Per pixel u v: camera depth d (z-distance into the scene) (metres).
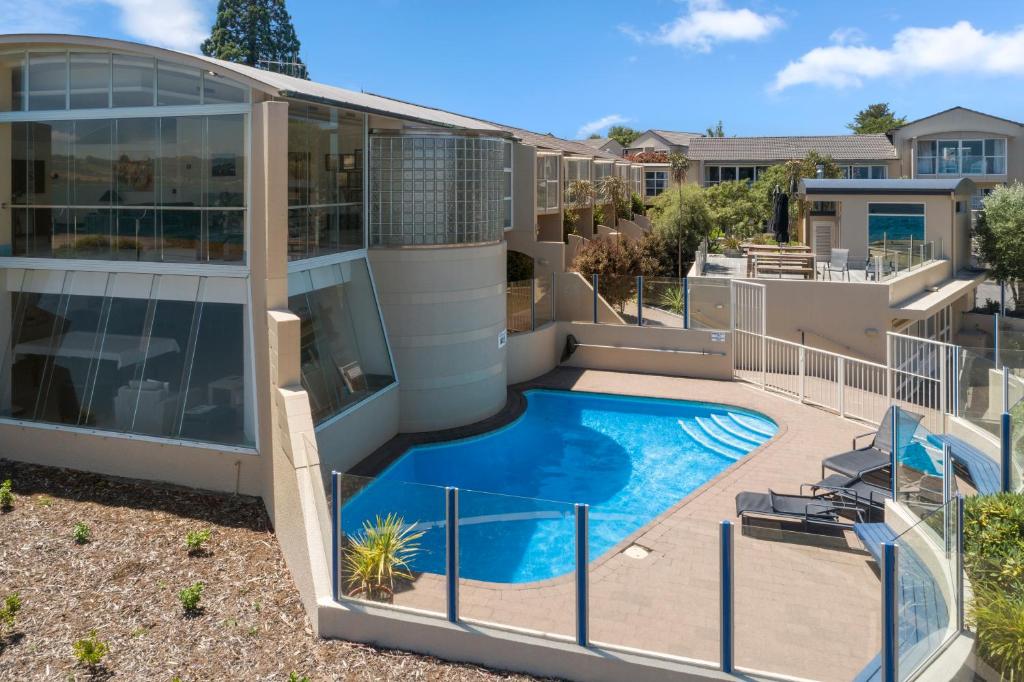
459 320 20.05
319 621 10.22
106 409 15.66
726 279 25.69
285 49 78.38
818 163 53.41
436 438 19.34
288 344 12.95
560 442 20.23
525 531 9.60
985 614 9.03
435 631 9.78
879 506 13.48
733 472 16.91
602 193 42.44
